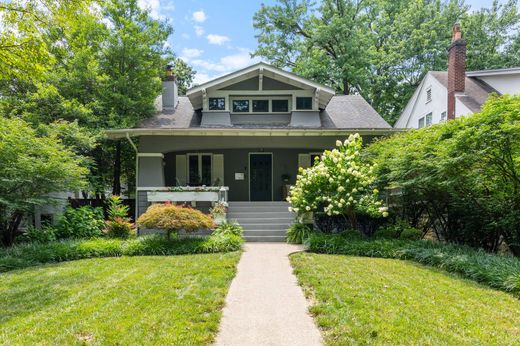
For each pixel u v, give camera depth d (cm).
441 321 351
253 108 1359
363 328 331
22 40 679
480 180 689
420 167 742
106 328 336
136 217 1090
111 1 1303
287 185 1348
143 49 1327
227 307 408
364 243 765
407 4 2567
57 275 566
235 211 1119
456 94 1412
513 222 679
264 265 637
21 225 995
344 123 1351
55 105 1186
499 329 334
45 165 810
